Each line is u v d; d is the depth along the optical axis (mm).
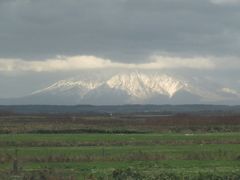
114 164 63656
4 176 52000
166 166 61844
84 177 51844
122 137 103438
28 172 54594
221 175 53375
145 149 79250
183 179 51156
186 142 92375
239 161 67250
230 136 104625
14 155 68562
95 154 71438
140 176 51906
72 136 105875
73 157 68125
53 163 64812
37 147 84312
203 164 63906
